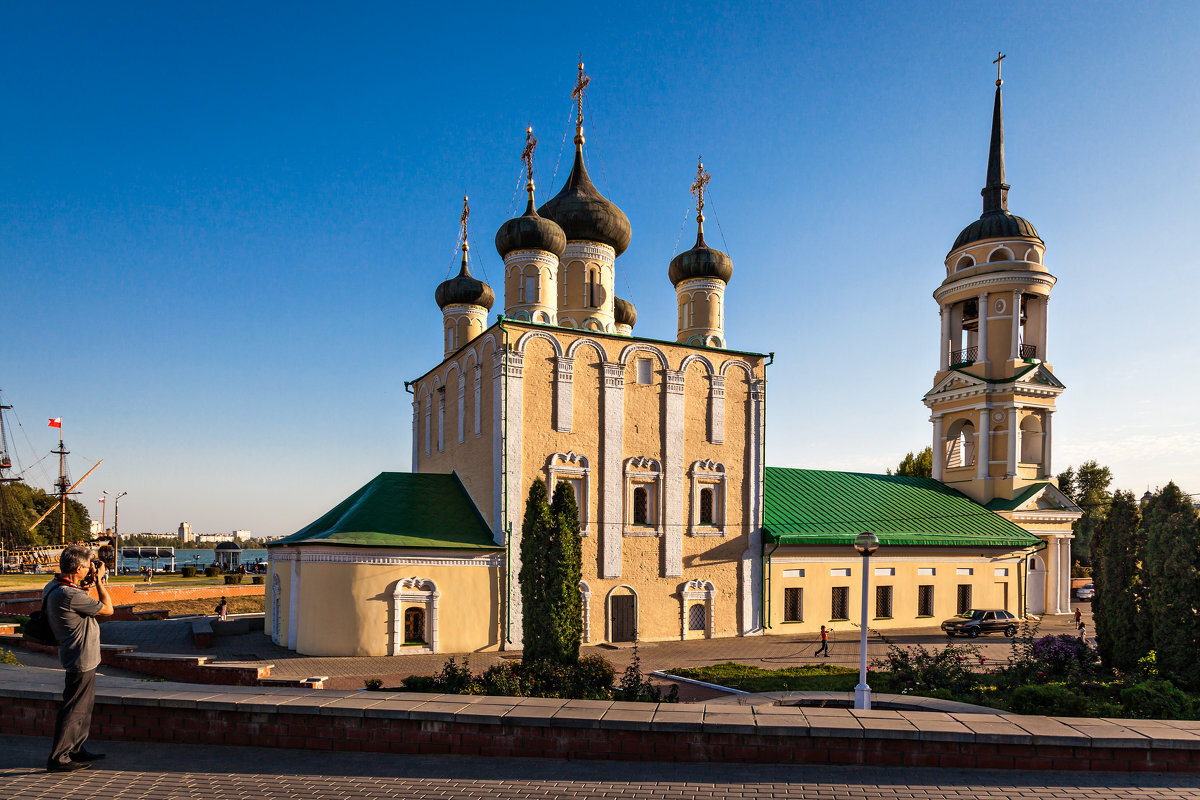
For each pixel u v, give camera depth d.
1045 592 46.62
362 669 24.09
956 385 48.44
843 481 42.88
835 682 22.09
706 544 33.19
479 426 31.20
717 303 39.66
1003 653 29.59
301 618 26.77
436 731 9.01
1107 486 82.25
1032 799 7.99
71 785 7.83
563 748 8.91
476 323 43.31
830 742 8.87
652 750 8.87
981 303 47.41
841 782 8.34
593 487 31.03
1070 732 8.91
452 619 27.67
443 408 35.88
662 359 32.91
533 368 30.34
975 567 40.38
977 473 46.69
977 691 19.17
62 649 8.32
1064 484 83.81
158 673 22.16
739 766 8.74
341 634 26.27
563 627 23.41
